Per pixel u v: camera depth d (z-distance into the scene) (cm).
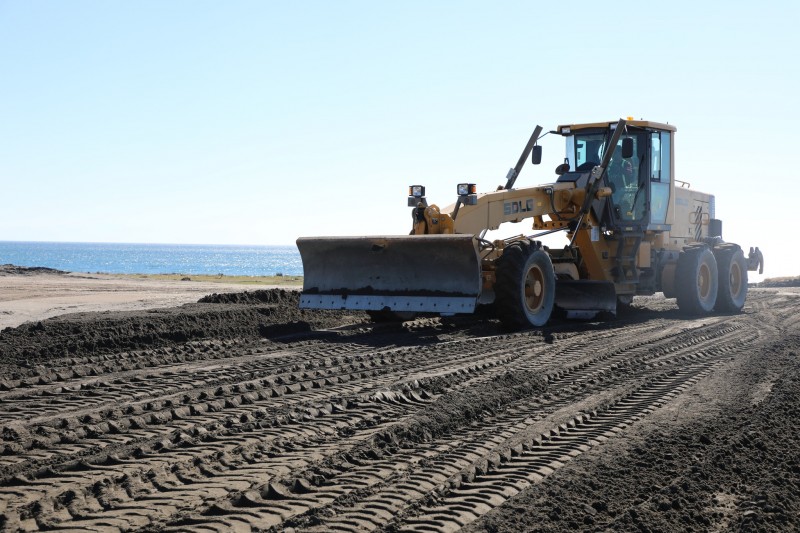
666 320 1423
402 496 425
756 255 1822
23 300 1627
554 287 1266
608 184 1385
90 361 836
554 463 497
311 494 425
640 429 590
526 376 784
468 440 546
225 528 371
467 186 1147
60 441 510
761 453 535
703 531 399
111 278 2855
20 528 366
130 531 366
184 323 1105
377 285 1146
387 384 716
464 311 1066
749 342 1120
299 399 648
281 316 1277
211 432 538
